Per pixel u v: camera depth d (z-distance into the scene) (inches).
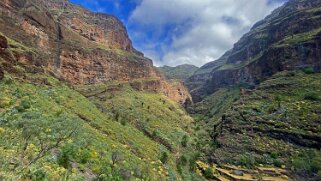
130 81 4992.6
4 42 2197.3
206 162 2519.7
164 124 3395.7
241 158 2402.8
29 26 3070.9
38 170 701.9
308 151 2347.4
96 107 2839.6
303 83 3518.7
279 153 2411.4
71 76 3745.1
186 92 7372.1
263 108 3191.4
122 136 2174.0
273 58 4950.8
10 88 1769.2
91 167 1082.1
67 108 2071.9
